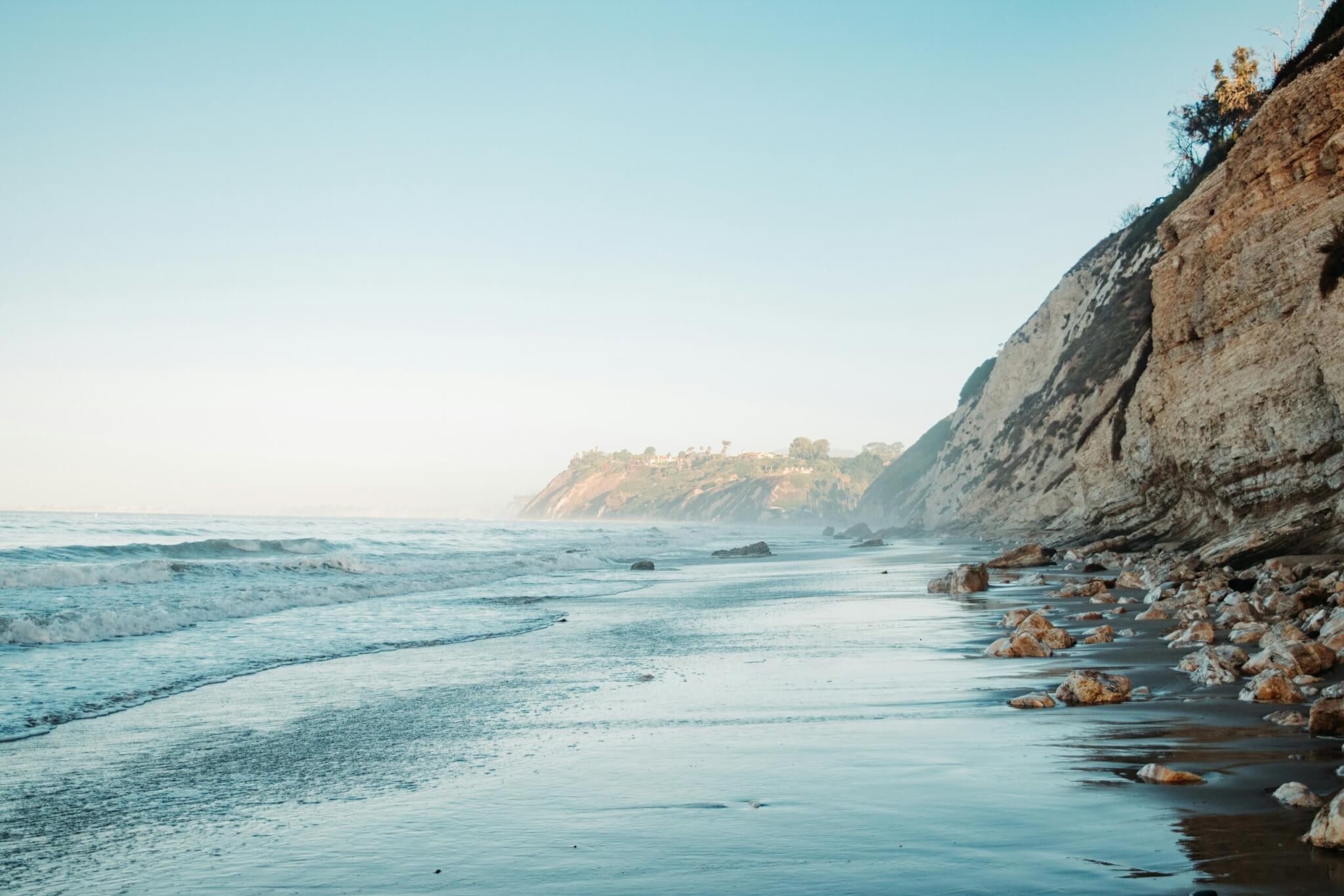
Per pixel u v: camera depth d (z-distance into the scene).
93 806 6.75
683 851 5.11
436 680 12.69
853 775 6.72
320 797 6.84
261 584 27.22
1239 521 23.47
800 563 49.22
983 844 4.97
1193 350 26.23
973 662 12.78
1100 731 7.82
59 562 37.59
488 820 5.97
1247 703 8.59
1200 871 4.36
